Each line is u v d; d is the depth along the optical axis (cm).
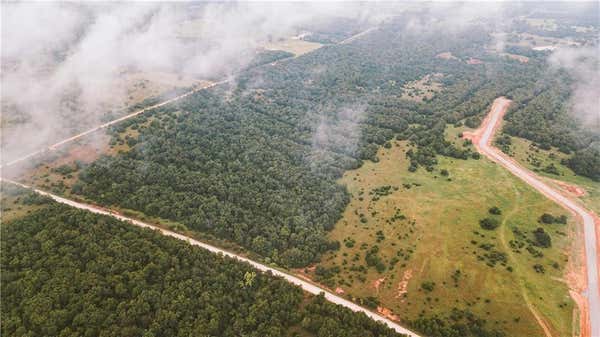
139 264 17525
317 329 15200
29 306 15312
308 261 19425
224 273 17388
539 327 14875
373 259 18938
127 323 15100
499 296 16288
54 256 17525
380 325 15125
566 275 17100
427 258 18712
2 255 17662
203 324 15038
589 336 14562
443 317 15788
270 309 15862
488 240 19362
